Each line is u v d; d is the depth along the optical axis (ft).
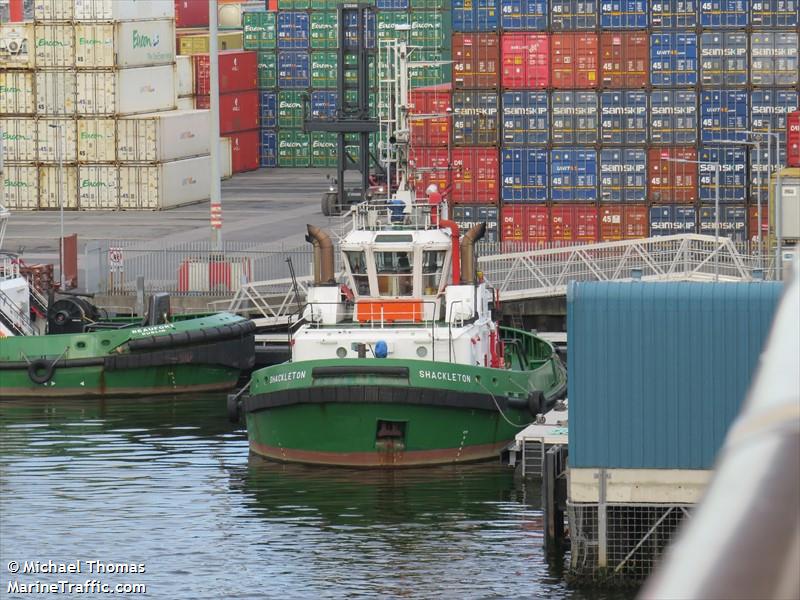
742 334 291.38
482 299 472.44
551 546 323.37
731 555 21.15
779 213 635.66
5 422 507.30
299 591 300.61
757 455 21.81
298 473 417.90
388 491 393.50
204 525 357.41
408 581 305.53
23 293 593.42
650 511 301.84
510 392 432.66
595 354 295.89
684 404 294.25
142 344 559.38
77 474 418.31
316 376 414.62
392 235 454.40
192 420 512.22
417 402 411.54
